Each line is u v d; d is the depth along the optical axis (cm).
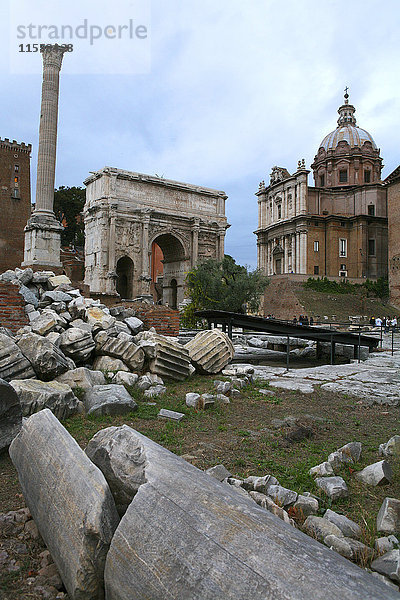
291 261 8362
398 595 207
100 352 1063
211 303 3975
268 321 1944
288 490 438
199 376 1190
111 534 290
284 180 8544
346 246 8200
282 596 204
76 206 8569
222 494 284
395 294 6900
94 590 280
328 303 6850
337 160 8962
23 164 7162
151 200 5234
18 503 435
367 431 711
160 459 328
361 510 436
